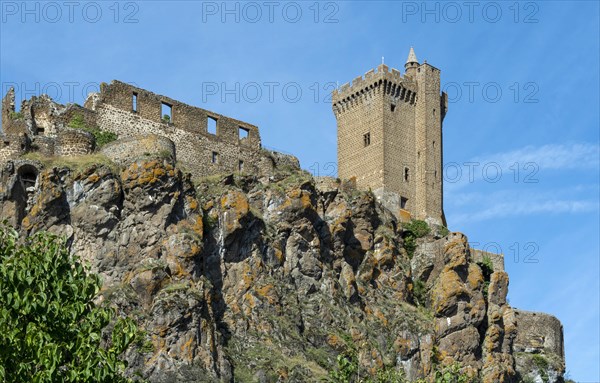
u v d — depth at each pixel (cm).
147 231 10188
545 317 13250
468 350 11638
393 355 11144
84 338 5625
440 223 13225
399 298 11862
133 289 9781
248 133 12312
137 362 9244
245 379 9794
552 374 12756
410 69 13788
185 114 11875
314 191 11781
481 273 12150
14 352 5403
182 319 9556
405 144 13412
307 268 11244
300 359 10281
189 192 10512
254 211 11231
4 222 6188
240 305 10531
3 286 5631
